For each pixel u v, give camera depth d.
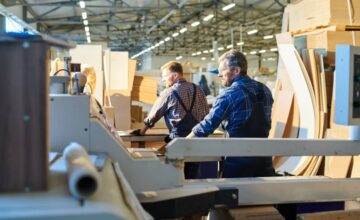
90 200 0.79
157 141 3.57
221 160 2.42
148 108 5.32
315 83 3.57
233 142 1.68
